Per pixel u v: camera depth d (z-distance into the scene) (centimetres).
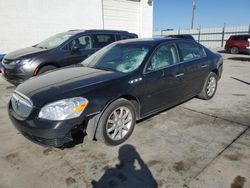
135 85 330
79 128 294
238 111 445
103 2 1211
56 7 1035
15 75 566
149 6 1418
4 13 907
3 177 258
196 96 522
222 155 291
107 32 724
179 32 3192
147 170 265
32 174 262
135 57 368
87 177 255
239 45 1812
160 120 402
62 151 307
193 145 317
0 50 925
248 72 919
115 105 307
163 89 376
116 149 311
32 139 279
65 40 636
